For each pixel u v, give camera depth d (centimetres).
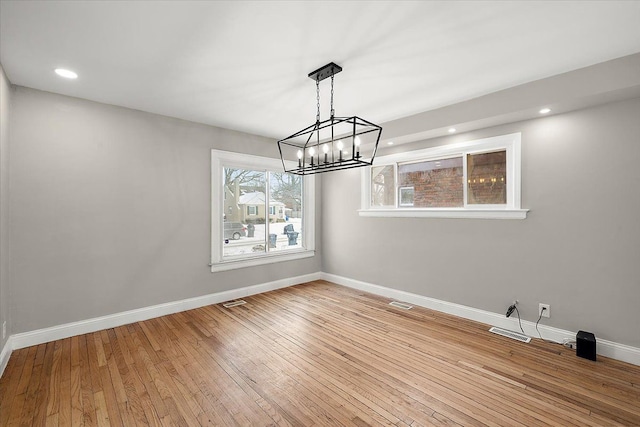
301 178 506
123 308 317
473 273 331
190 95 286
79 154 290
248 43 198
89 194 296
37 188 268
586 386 206
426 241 374
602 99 238
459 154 348
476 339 281
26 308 263
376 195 441
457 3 159
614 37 192
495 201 321
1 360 223
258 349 261
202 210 378
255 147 431
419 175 389
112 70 235
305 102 306
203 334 292
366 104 312
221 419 175
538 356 248
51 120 276
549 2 160
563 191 270
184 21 175
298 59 219
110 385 207
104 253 305
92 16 169
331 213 504
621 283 243
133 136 323
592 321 256
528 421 173
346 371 226
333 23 177
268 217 457
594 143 254
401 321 326
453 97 293
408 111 334
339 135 429
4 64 223
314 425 170
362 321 327
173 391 201
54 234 277
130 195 321
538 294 286
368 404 188
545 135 279
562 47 205
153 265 338
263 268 443
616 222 245
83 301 293
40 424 170
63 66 228
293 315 345
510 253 303
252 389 203
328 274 511
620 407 184
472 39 195
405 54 213
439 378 216
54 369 227
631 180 238
